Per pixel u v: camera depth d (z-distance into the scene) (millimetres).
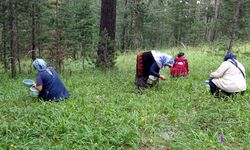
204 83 4957
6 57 7641
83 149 2801
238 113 3541
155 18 14055
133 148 2867
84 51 7906
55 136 3027
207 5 17797
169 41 15828
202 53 9953
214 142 2906
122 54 10992
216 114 3543
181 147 2850
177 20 14953
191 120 3455
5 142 2861
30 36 7980
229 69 4203
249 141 2916
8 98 4516
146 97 4355
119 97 4340
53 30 7031
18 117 3551
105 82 5461
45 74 4199
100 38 6895
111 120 3346
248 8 10266
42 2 7457
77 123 3285
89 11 9922
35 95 4312
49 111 3617
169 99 4230
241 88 4160
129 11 13469
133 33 13617
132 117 3416
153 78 4734
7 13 6477
